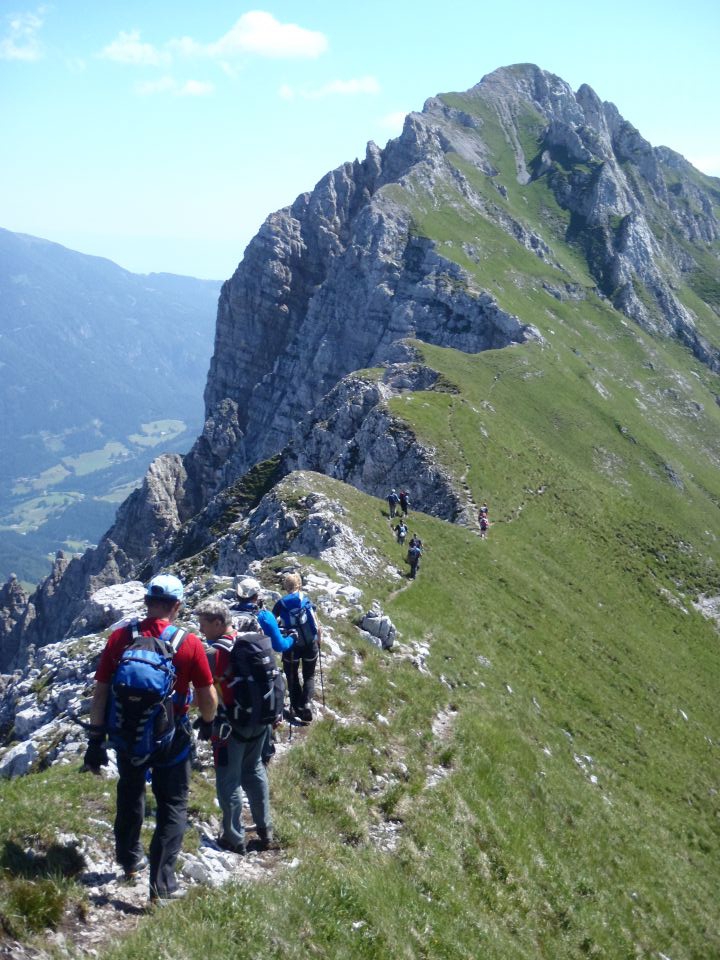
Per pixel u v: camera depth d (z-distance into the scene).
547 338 161.75
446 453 83.81
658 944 19.33
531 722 30.42
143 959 8.41
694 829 32.50
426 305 171.12
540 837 19.89
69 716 20.97
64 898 9.10
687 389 184.38
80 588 154.50
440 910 13.47
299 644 17.23
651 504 116.81
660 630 70.94
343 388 111.69
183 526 117.69
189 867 10.73
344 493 58.12
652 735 43.06
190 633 9.98
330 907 10.90
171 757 9.76
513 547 68.25
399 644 27.41
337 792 15.37
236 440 198.75
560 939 16.31
